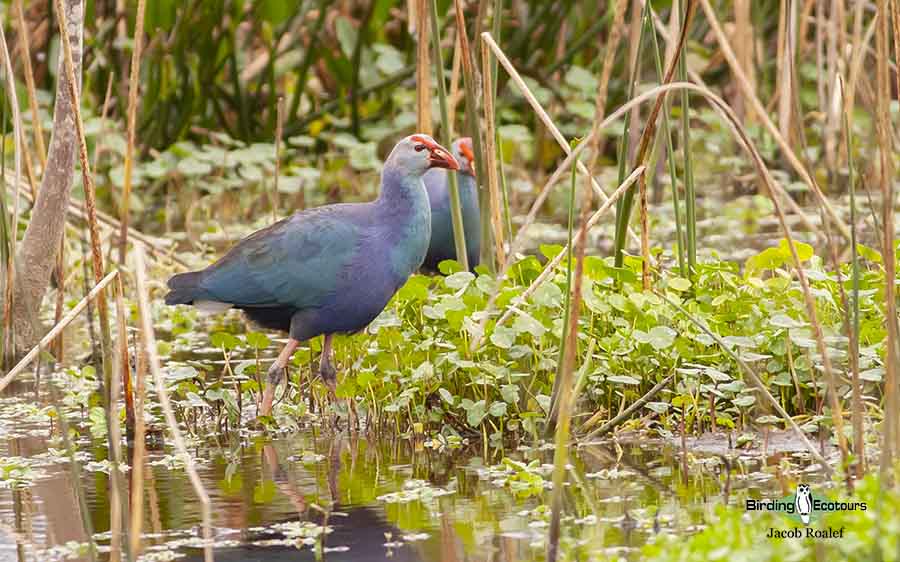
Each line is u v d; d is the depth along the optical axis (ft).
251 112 75.36
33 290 41.83
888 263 25.95
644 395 34.94
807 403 34.65
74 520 28.12
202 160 70.64
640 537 25.48
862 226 56.39
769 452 31.63
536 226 64.44
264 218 64.03
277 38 72.59
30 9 72.33
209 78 72.90
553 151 77.61
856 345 28.32
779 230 60.29
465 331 35.29
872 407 32.65
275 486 30.48
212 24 70.79
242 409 38.73
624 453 32.30
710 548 22.15
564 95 78.07
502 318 34.60
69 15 39.70
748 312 36.01
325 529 26.94
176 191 71.46
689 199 38.17
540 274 36.78
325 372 37.09
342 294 36.47
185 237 62.54
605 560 23.90
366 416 36.83
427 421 35.29
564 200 70.13
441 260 48.67
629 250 57.47
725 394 33.86
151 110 71.82
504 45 78.38
